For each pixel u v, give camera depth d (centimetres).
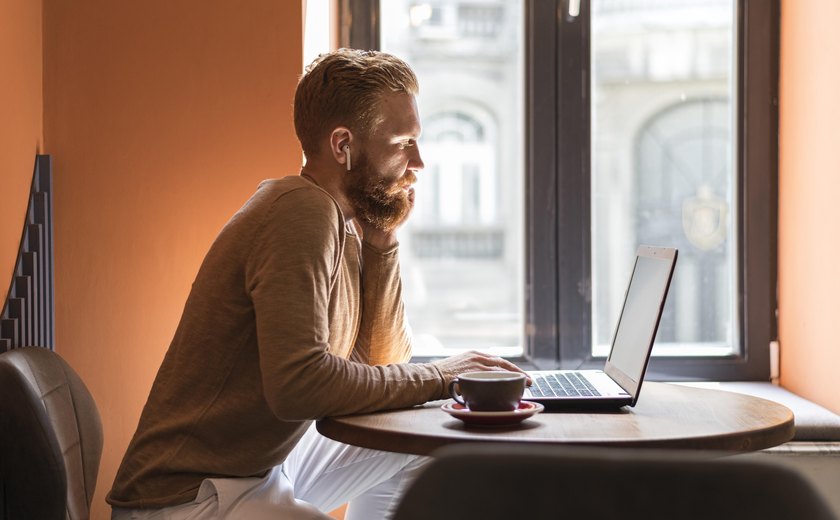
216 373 126
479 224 246
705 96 228
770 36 222
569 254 222
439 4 229
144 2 189
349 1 221
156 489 126
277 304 117
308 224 122
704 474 57
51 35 188
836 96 189
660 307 124
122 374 189
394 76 138
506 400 113
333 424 116
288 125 189
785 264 220
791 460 181
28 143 177
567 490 58
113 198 189
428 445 105
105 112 189
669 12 227
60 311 189
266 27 189
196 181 189
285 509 126
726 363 225
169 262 189
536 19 220
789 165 217
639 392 128
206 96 189
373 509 163
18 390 127
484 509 60
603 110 227
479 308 251
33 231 174
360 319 157
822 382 197
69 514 141
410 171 143
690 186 230
